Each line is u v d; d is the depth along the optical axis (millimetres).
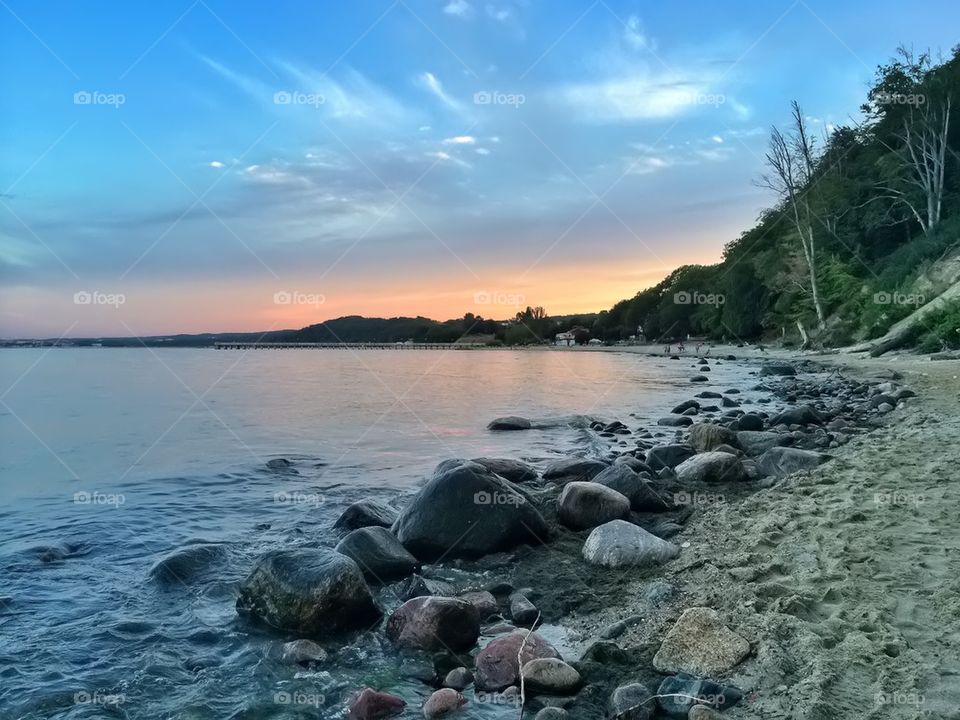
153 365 53562
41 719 4168
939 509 7074
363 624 5508
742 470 9930
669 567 6309
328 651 5055
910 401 16172
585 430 16688
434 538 7066
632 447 13977
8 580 6570
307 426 18016
